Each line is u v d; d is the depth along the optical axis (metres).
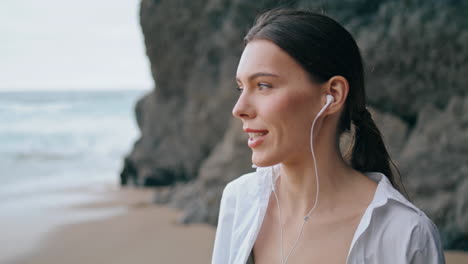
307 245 1.17
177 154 10.18
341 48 1.14
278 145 1.12
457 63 5.51
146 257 5.79
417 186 5.20
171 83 10.14
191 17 9.02
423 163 5.31
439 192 5.11
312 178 1.18
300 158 1.17
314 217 1.18
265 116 1.10
